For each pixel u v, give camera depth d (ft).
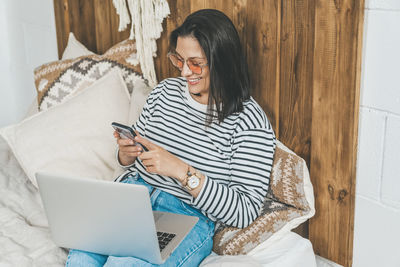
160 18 6.05
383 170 4.32
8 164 6.46
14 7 9.04
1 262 4.32
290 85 4.92
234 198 4.43
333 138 4.60
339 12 4.29
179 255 4.25
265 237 4.59
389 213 4.34
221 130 4.77
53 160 5.63
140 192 3.60
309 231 5.08
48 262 4.39
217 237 4.76
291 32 4.79
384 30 4.07
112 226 3.91
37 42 8.77
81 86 6.47
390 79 4.10
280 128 5.14
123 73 6.45
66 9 7.79
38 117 5.92
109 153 5.72
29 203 5.52
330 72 4.48
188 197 4.75
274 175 4.79
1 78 9.66
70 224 4.09
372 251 4.58
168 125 5.04
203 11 4.67
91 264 4.23
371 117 4.33
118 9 6.60
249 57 5.26
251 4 5.08
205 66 4.62
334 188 4.71
